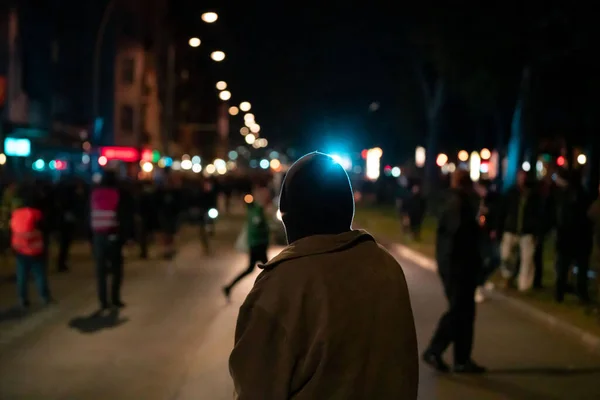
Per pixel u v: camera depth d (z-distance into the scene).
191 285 14.55
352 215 2.64
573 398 7.04
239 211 46.81
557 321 10.29
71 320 10.87
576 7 23.92
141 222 19.17
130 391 7.29
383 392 2.28
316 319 2.27
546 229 12.76
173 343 9.41
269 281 2.34
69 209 16.11
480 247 7.94
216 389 7.37
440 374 7.89
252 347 2.27
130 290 13.88
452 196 7.80
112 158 39.38
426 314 11.56
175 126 68.94
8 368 8.15
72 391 7.28
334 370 2.24
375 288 2.36
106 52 49.81
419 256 19.31
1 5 28.05
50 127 32.72
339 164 2.62
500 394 7.16
